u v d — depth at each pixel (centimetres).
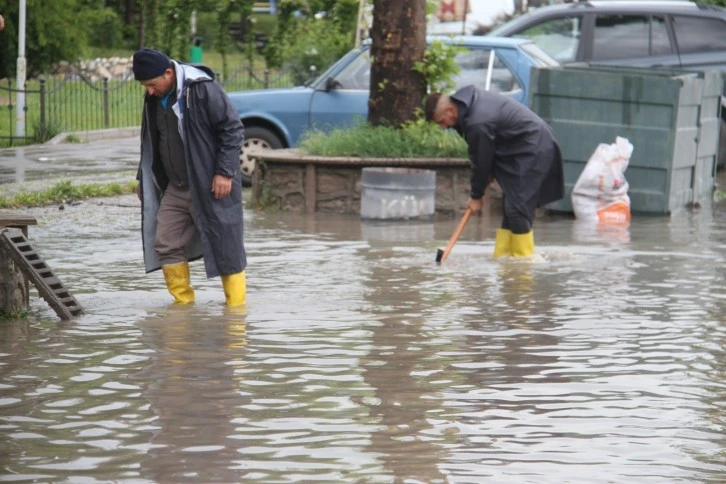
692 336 1356
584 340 1333
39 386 1132
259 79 5138
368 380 1158
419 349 1287
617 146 2419
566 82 2470
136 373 1180
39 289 1437
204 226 1488
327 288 1639
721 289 1641
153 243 1540
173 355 1255
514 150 1878
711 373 1193
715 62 3181
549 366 1217
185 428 1004
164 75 1470
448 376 1175
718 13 3203
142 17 6638
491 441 973
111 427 1005
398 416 1041
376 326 1398
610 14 3184
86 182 2822
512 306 1518
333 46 4406
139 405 1071
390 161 2483
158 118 1501
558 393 1117
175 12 5753
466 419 1034
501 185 1903
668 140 2455
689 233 2212
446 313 1474
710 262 1872
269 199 2562
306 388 1129
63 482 875
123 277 1717
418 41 2641
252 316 1453
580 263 1858
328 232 2206
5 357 1244
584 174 2412
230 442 968
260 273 1758
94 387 1130
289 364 1218
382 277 1727
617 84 2453
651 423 1026
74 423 1017
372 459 927
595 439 980
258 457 931
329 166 2517
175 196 1519
